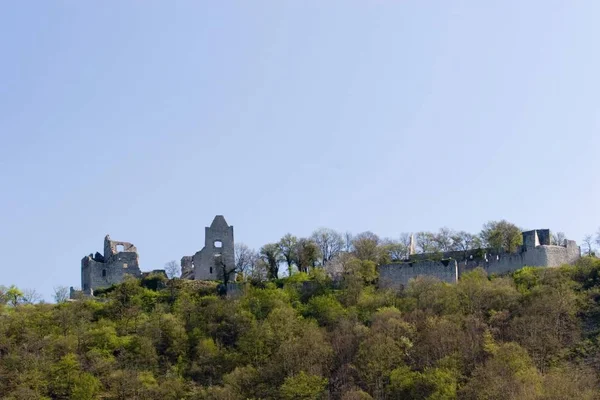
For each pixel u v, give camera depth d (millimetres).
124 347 183250
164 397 165125
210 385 170750
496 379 150375
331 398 160875
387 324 179500
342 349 176500
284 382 164500
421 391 156250
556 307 179500
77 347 182375
